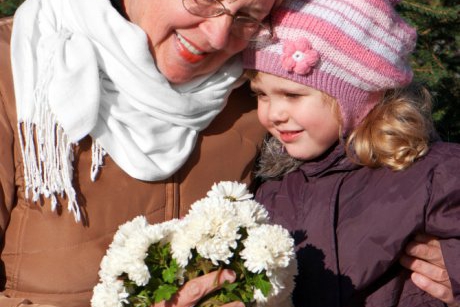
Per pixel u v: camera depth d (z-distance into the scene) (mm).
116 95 2732
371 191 2795
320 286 2793
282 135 2850
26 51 2703
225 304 2441
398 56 2787
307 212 2861
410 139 2758
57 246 2732
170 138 2779
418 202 2705
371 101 2807
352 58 2701
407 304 2846
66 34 2744
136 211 2795
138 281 2375
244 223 2447
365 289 2812
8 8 3822
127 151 2709
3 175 2701
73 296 2760
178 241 2412
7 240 2777
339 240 2793
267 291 2412
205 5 2539
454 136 3826
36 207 2721
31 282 2750
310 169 2893
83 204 2730
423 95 2967
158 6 2639
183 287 2451
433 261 2787
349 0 2705
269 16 2729
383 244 2732
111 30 2686
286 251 2426
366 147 2787
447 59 3709
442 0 3691
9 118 2689
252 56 2779
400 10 3633
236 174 2967
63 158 2646
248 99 3016
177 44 2672
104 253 2771
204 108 2820
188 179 2877
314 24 2680
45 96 2631
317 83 2709
